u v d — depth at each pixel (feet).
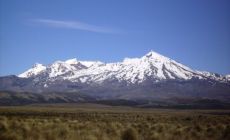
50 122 154.92
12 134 100.37
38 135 105.29
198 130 137.08
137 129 132.16
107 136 111.14
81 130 122.72
